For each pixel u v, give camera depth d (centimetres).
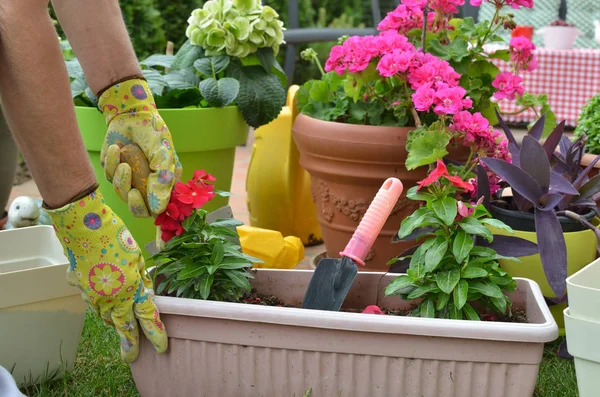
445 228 139
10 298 145
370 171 199
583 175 178
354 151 197
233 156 236
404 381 129
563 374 160
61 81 113
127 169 130
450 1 202
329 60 190
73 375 159
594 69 406
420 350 126
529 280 149
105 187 219
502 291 148
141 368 140
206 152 221
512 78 195
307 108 228
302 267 246
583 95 412
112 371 160
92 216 123
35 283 147
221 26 233
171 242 140
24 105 111
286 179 258
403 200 199
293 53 447
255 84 233
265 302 157
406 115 204
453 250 135
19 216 213
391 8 482
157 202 132
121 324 131
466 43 206
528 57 201
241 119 231
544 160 164
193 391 138
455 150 195
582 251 171
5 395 121
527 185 164
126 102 131
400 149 194
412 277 138
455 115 167
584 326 122
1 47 108
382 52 184
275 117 233
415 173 197
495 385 127
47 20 111
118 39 129
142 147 133
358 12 574
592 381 124
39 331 151
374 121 209
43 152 115
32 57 109
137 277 129
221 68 233
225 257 145
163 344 134
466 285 135
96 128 213
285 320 128
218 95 219
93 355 167
